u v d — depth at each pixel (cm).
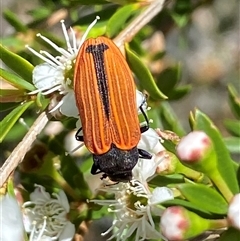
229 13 19
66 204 8
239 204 6
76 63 7
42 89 7
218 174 7
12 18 9
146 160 7
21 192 8
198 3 11
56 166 8
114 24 7
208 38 19
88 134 7
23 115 9
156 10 8
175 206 6
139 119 7
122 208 7
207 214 7
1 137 6
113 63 6
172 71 9
